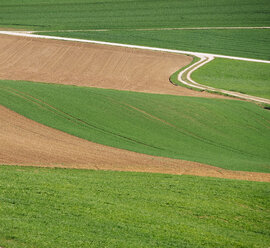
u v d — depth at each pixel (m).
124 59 102.75
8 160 36.34
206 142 53.22
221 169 40.78
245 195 31.31
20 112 53.22
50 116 53.66
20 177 29.89
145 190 30.22
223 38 123.56
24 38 113.00
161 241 22.02
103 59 101.88
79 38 117.00
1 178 29.03
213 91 82.00
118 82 86.88
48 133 47.25
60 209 24.47
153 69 97.38
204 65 102.31
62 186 28.88
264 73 99.12
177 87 84.69
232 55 111.38
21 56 100.81
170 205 27.64
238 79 94.44
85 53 104.88
